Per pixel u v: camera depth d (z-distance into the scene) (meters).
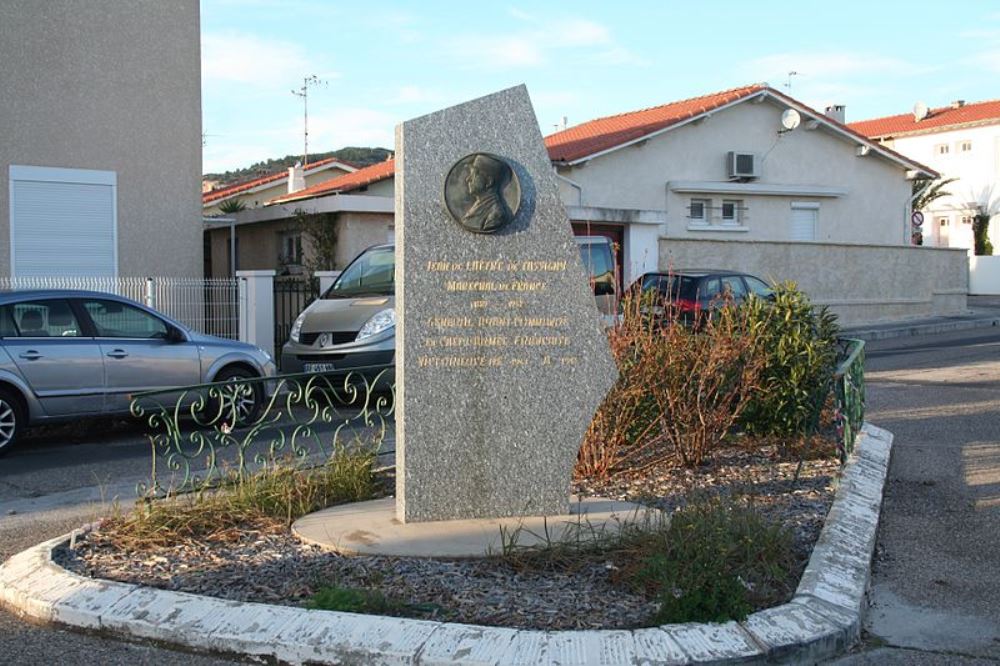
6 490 8.64
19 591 5.45
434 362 6.41
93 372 10.67
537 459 6.55
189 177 17.81
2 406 10.07
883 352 19.92
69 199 16.75
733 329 8.65
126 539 6.23
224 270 25.17
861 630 5.18
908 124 51.66
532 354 6.52
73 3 16.64
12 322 10.33
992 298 40.84
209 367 11.59
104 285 15.20
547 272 6.52
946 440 10.24
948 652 4.95
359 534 6.18
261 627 4.80
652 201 26.42
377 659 4.53
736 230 27.72
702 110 26.52
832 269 25.97
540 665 4.40
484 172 6.36
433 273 6.40
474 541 6.00
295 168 34.25
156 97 17.44
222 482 7.39
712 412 8.27
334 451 7.96
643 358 8.19
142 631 4.95
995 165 47.56
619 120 30.94
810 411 8.70
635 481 7.74
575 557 5.71
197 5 17.75
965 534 6.95
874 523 6.64
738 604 4.86
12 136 16.23
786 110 28.12
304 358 13.02
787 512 6.79
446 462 6.45
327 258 19.52
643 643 4.56
